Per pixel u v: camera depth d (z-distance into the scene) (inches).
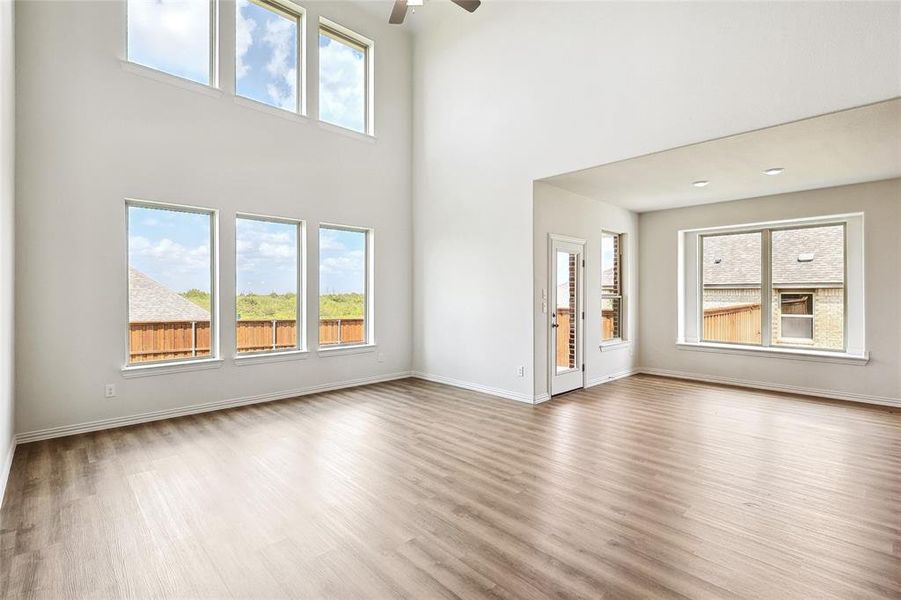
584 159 174.6
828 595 69.9
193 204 177.8
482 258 218.2
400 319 253.9
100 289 157.5
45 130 146.3
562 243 211.6
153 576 75.7
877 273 190.4
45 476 116.6
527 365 197.8
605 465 124.0
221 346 186.4
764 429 156.1
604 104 167.8
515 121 201.8
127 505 100.9
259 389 197.8
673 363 257.8
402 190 253.9
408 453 133.6
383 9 233.5
